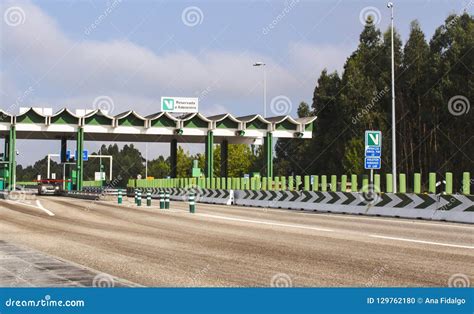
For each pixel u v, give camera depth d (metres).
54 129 51.03
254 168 85.81
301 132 56.00
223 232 16.89
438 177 57.41
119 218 23.22
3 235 16.44
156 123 53.00
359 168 60.72
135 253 12.36
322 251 12.45
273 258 11.48
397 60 66.12
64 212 27.41
